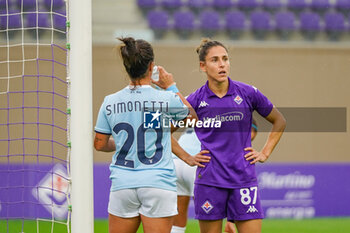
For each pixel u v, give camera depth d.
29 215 30.23
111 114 13.85
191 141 19.84
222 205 15.62
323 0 54.56
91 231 14.16
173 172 13.64
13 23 44.50
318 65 44.56
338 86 44.62
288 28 52.66
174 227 19.50
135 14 50.81
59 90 38.75
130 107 13.65
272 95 44.34
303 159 43.81
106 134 14.17
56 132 38.12
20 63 38.69
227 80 15.73
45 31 44.97
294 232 29.06
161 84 15.38
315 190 36.19
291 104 44.28
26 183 30.58
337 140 44.19
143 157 13.42
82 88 14.16
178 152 15.62
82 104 14.16
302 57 44.53
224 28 51.62
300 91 44.38
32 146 37.56
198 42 43.03
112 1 50.44
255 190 15.50
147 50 13.77
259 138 40.16
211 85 15.75
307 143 43.97
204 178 15.62
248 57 44.12
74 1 14.17
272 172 35.62
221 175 15.45
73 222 14.14
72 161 14.18
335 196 36.31
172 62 42.81
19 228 27.81
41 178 30.72
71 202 14.19
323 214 36.12
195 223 30.69
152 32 50.25
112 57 41.94
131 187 13.28
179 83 42.81
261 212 15.50
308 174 36.19
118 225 13.74
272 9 53.91
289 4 54.06
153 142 13.48
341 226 31.45
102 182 33.69
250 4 53.88
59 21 44.75
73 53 14.18
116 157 13.75
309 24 53.00
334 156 44.16
